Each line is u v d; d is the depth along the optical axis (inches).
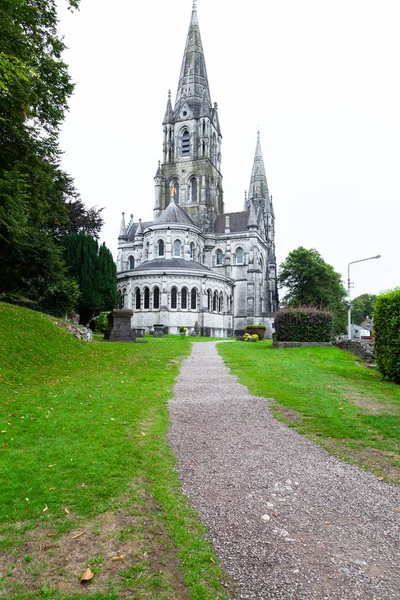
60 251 1206.9
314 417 396.2
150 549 175.9
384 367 631.2
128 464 262.5
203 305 2299.5
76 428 332.2
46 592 147.3
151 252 2573.8
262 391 518.6
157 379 601.9
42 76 905.5
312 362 805.2
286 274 2645.2
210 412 415.8
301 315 1144.8
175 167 3090.6
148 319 2230.6
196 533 191.2
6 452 272.5
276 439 332.5
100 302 1581.0
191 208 3021.7
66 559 166.9
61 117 968.9
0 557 166.6
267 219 3767.2
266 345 1246.9
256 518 206.2
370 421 377.4
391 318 615.5
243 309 2827.3
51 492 218.7
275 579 159.9
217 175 3248.0
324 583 157.6
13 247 1034.1
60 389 495.8
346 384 574.9
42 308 1348.4
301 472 265.1
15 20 816.9
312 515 209.9
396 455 295.9
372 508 217.6
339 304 2807.6
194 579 158.1
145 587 152.4
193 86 3161.9
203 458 289.4
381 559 172.9
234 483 247.9
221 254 2918.3
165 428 355.9
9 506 203.3
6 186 810.2
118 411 396.8
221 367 738.8
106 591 149.7
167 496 226.1
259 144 3941.9
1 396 437.7
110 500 215.5
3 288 1216.8
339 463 280.8
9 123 832.9
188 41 3265.3
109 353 861.2
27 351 673.6
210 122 3191.4
